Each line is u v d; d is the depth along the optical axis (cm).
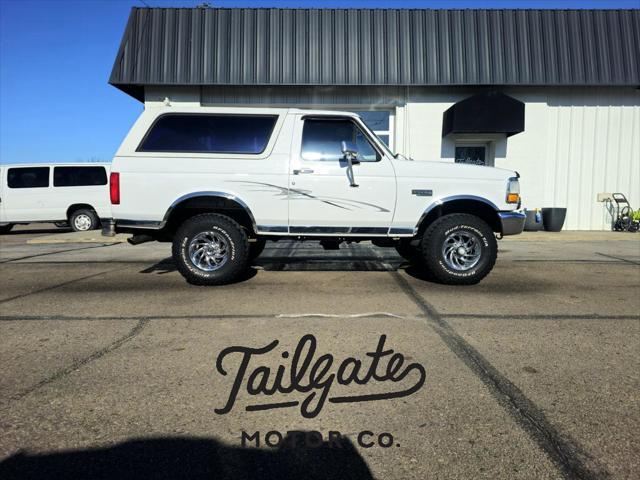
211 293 538
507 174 582
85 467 210
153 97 1213
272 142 571
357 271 681
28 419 251
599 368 319
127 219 563
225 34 1185
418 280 616
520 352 349
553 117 1263
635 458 215
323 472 206
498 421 248
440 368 319
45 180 1405
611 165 1276
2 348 359
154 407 264
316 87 1218
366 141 581
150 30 1185
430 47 1188
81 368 319
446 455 218
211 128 573
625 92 1258
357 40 1188
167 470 208
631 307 480
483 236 572
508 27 1195
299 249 922
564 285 587
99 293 542
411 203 575
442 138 1240
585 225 1289
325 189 571
